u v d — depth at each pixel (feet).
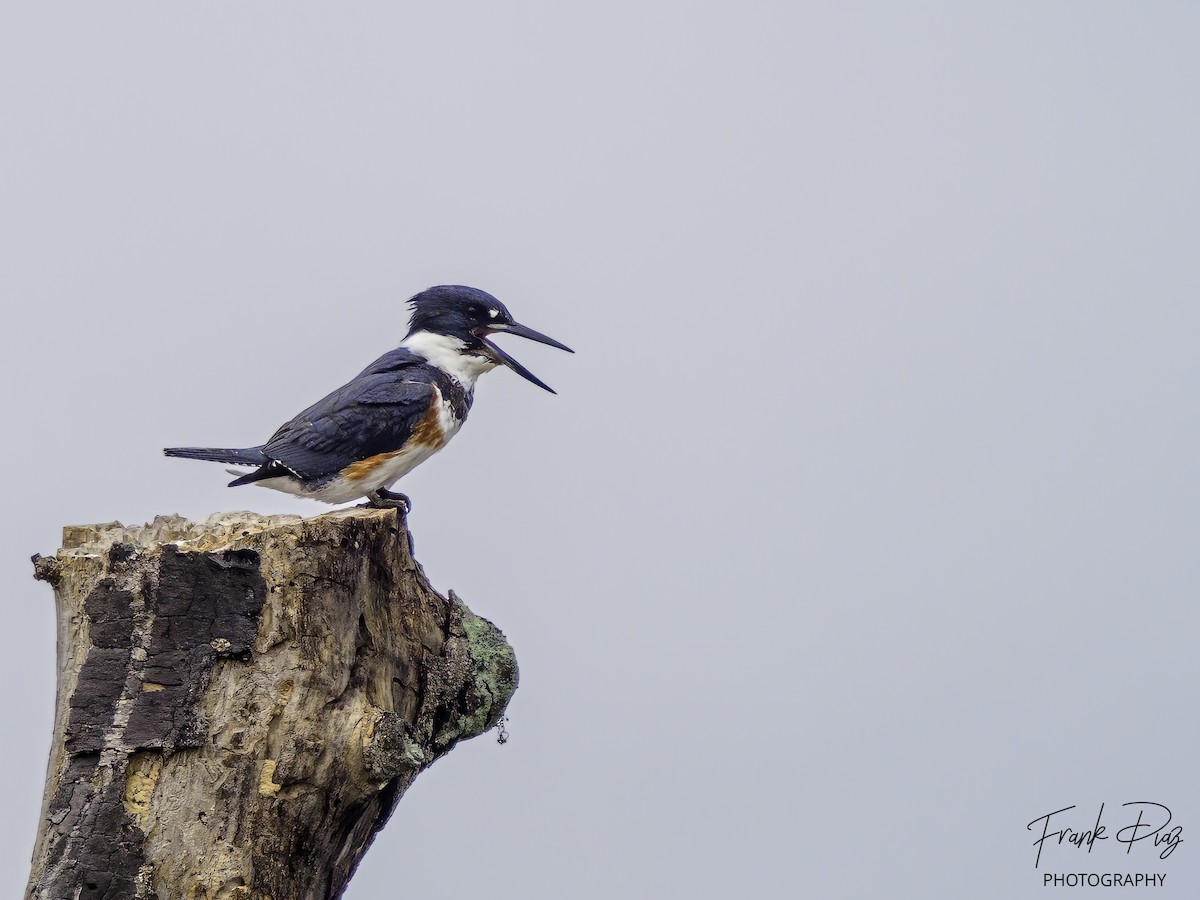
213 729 31.81
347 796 33.78
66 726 31.50
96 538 34.27
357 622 34.73
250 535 32.89
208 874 31.32
